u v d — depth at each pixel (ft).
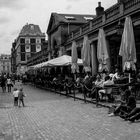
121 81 50.47
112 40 89.81
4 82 96.58
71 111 41.50
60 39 134.21
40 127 30.14
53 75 107.14
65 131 27.63
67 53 128.98
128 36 42.91
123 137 24.13
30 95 76.33
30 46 353.31
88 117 35.47
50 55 161.07
